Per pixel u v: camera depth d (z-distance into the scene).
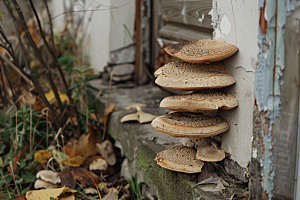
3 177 1.32
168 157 1.15
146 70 2.00
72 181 1.31
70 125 1.57
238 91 1.09
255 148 1.02
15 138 1.47
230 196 1.06
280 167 1.01
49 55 2.28
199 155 1.11
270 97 0.99
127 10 1.95
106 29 1.99
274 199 1.02
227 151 1.13
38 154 1.40
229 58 1.11
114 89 1.93
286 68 0.98
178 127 1.10
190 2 1.45
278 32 0.98
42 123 1.57
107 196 1.27
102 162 1.43
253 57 1.04
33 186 1.35
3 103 1.66
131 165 1.39
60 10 2.74
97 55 2.23
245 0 1.05
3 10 2.33
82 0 2.36
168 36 1.62
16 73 2.04
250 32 1.04
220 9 1.13
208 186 1.10
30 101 1.66
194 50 1.10
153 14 1.88
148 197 1.32
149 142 1.29
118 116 1.48
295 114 1.00
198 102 1.08
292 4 0.97
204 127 1.09
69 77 1.88
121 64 2.03
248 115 1.07
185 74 1.11
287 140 1.00
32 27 2.33
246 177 1.08
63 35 2.46
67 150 1.43
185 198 1.12
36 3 2.77
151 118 1.44
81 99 1.64
